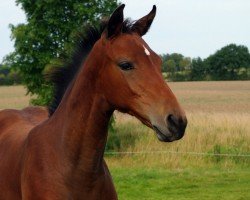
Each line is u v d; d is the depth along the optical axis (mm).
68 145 3600
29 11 14039
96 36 3775
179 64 57938
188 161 12727
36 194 3625
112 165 12742
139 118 3291
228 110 25875
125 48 3283
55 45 13953
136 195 9234
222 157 12883
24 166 3838
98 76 3453
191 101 34625
